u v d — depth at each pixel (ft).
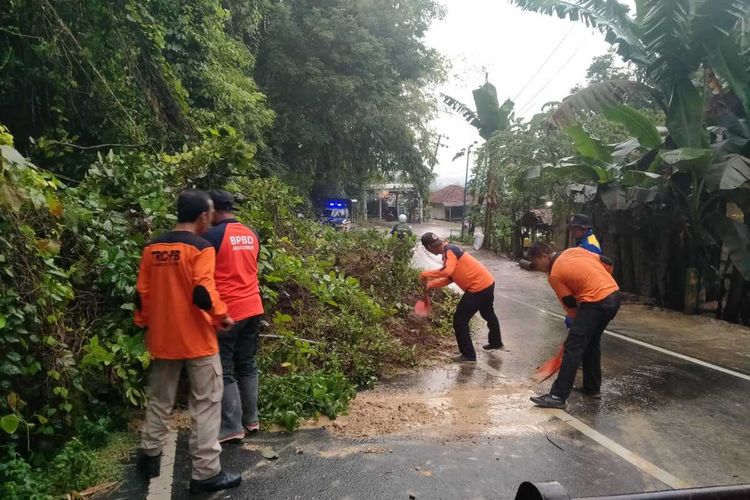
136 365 13.51
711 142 32.27
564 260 16.01
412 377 18.49
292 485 10.91
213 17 32.17
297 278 20.25
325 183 81.87
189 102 30.22
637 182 33.22
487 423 14.33
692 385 17.83
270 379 15.21
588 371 16.51
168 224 15.69
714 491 4.59
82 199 15.14
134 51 22.47
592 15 31.27
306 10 64.54
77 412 11.76
